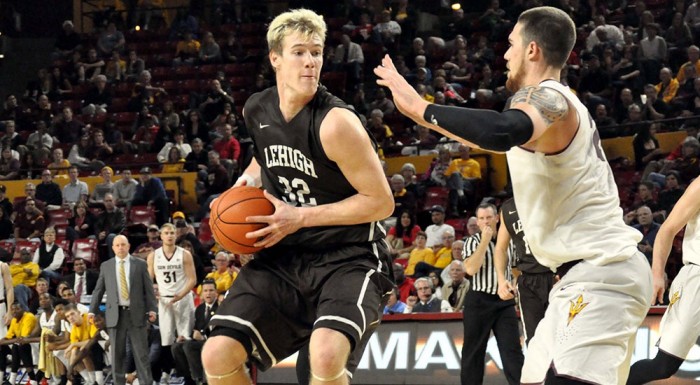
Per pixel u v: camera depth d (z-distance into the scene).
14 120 30.00
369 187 5.15
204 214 22.84
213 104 27.36
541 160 4.94
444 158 21.72
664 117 21.53
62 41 33.03
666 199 17.23
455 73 26.61
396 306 15.12
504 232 9.77
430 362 11.72
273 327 5.28
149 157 26.61
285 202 5.47
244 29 32.44
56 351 17.22
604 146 21.88
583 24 27.45
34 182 26.23
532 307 9.23
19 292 19.14
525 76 5.13
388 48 28.70
